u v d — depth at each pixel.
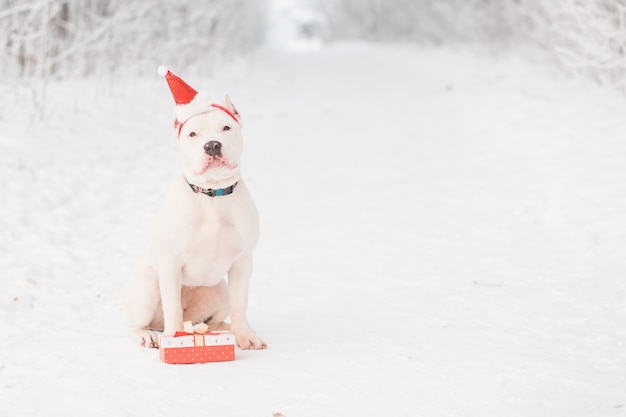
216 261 4.19
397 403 3.41
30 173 7.55
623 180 7.18
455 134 10.61
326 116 12.68
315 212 7.43
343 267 5.84
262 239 6.60
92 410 3.37
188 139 4.03
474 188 8.00
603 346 4.11
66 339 4.33
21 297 5.04
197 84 14.34
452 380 3.67
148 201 7.56
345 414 3.30
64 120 9.41
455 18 23.28
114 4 12.47
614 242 6.03
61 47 11.73
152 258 4.25
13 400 3.49
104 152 8.88
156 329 4.50
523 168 8.36
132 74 13.20
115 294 5.22
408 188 8.21
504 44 18.28
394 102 13.82
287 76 19.34
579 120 9.38
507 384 3.61
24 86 10.23
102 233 6.59
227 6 20.67
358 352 4.10
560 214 6.80
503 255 6.01
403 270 5.73
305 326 4.59
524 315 4.68
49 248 6.04
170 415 3.31
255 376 3.77
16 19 10.19
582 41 9.47
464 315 4.71
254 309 4.95
